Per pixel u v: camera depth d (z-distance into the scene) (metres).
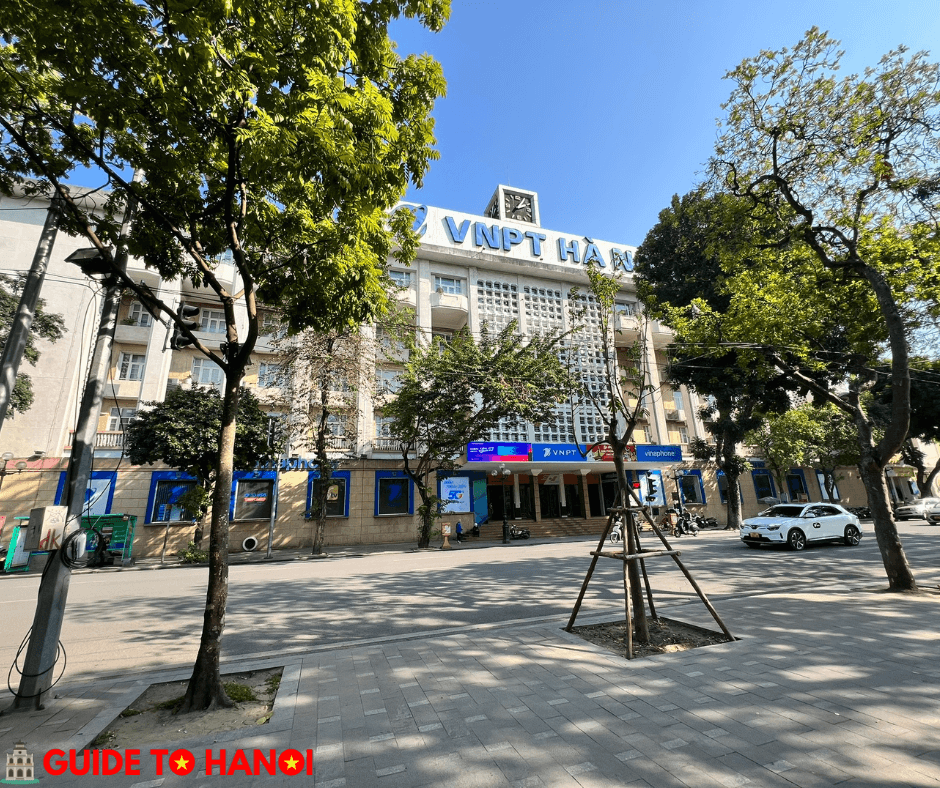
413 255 6.27
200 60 3.75
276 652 5.72
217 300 22.67
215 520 4.44
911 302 8.45
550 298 28.16
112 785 2.88
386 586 10.11
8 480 17.88
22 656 6.05
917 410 22.17
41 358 19.34
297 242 5.38
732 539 19.02
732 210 9.21
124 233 5.64
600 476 29.27
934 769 2.66
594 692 3.94
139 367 21.16
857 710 3.41
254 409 18.33
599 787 2.62
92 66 4.04
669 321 11.28
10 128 4.46
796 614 6.20
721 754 2.91
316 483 20.16
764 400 18.45
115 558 16.33
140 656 5.82
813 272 9.35
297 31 4.20
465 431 20.38
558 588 9.30
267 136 4.07
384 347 21.00
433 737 3.30
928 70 7.34
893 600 6.82
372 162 4.82
